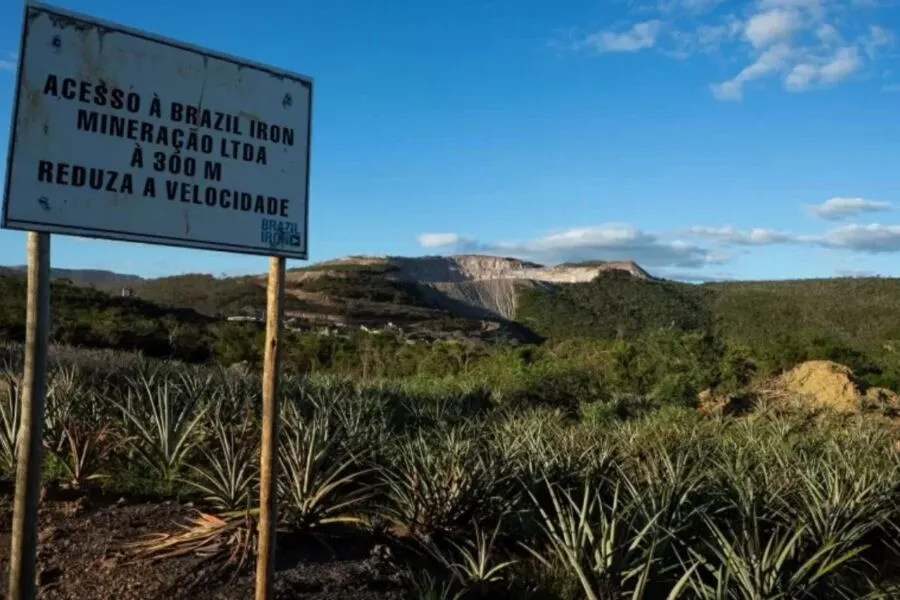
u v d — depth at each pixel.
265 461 3.98
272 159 4.00
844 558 5.53
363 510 6.98
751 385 20.75
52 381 10.20
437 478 6.97
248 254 3.90
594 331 83.69
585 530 5.62
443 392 19.41
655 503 6.43
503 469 7.72
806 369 20.47
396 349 34.12
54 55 3.37
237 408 11.04
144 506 6.78
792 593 5.30
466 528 6.82
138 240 3.56
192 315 49.34
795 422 15.52
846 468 8.62
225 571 5.16
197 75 3.77
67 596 4.81
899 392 21.23
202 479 7.44
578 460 8.88
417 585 5.20
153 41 3.64
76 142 3.41
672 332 24.92
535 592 5.44
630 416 17.62
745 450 10.25
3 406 8.29
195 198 3.74
